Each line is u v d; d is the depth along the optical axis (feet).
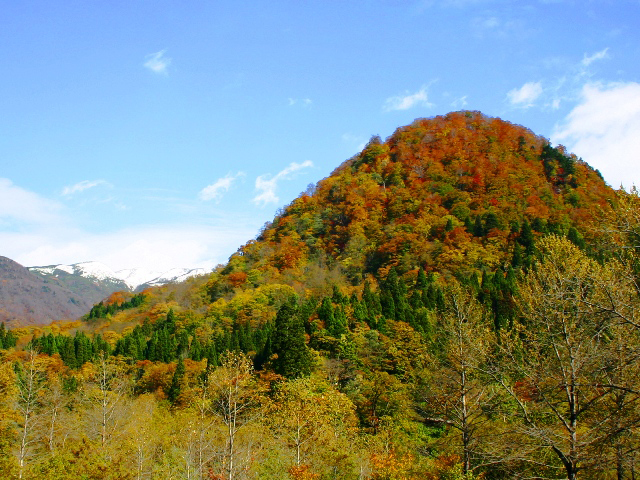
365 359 191.83
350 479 106.73
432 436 133.90
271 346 213.66
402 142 491.31
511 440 77.41
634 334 65.82
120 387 190.80
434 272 295.28
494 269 284.41
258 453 112.37
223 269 442.09
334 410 135.95
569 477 68.54
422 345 175.73
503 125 480.64
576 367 69.67
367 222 400.26
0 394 145.48
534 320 75.77
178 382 208.03
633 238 61.00
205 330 295.89
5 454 114.73
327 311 228.63
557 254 78.89
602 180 395.55
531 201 350.84
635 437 64.75
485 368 85.10
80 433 143.43
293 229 450.71
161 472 113.09
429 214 371.15
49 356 266.16
